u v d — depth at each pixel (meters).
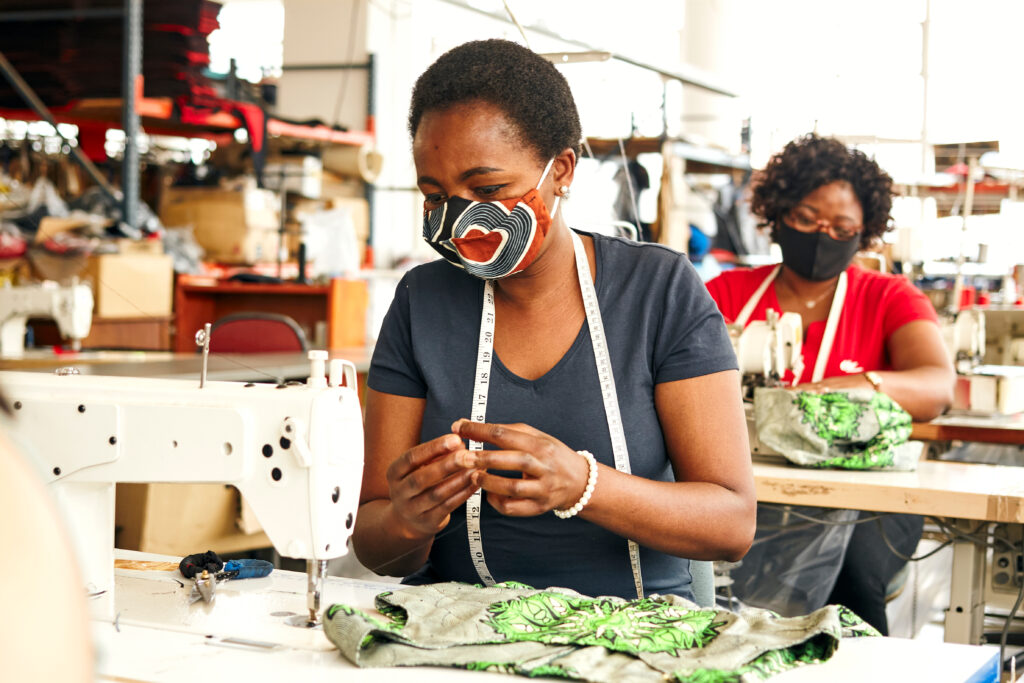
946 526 2.13
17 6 5.49
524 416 1.47
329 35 8.07
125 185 5.06
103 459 1.26
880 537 2.47
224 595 1.32
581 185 3.82
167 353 3.96
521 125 1.35
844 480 2.11
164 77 5.43
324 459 1.21
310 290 5.52
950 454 2.97
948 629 2.15
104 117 5.64
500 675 1.01
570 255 1.50
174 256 5.36
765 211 2.85
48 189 4.86
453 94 1.35
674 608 1.20
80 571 0.47
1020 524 2.13
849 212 2.72
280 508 1.22
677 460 1.46
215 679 1.00
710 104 9.80
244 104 5.72
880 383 2.52
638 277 1.49
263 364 3.20
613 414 1.45
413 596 1.21
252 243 5.84
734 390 1.46
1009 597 2.18
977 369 3.02
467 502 1.47
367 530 1.45
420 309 1.54
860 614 2.53
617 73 6.07
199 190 5.89
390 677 1.00
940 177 4.52
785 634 1.08
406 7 7.77
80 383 1.30
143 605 1.27
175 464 1.25
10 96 5.55
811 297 2.87
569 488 1.27
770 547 2.48
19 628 0.42
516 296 1.49
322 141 6.56
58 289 3.80
